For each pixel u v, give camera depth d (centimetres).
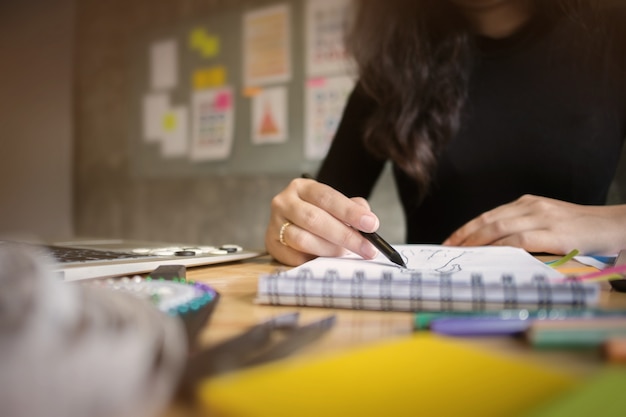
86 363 13
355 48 107
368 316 26
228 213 183
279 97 172
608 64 93
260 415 12
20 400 12
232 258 53
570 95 94
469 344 19
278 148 173
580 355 18
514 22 96
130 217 205
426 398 13
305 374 15
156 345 16
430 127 98
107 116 210
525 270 33
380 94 101
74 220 221
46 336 14
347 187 104
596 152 92
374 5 102
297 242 49
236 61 180
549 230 57
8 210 242
